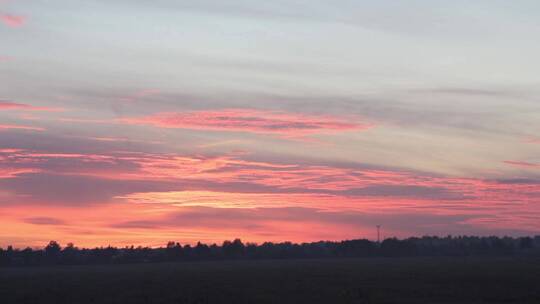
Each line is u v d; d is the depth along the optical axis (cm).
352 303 5388
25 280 10719
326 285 7669
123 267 19562
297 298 5859
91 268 19238
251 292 6619
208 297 6062
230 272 12400
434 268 12575
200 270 14038
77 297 6438
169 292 6825
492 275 9406
